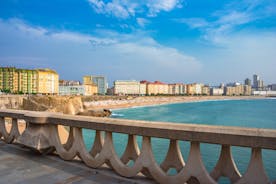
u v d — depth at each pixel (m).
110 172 3.80
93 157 4.17
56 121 4.50
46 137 4.70
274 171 14.41
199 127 2.88
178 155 3.31
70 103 81.81
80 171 3.87
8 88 109.69
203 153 19.31
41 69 130.12
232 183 2.95
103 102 122.06
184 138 2.95
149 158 3.33
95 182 3.40
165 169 3.39
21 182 3.41
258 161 2.59
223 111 88.88
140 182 3.39
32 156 4.73
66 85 162.88
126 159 3.79
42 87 122.81
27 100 78.50
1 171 3.88
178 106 129.88
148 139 3.36
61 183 3.37
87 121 3.97
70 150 4.36
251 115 71.19
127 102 137.62
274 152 19.48
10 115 5.55
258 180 2.58
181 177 3.05
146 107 124.06
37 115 4.60
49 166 4.12
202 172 2.91
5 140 5.93
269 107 113.19
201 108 109.25
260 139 2.46
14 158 4.61
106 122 3.72
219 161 3.08
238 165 15.71
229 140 2.63
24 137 4.81
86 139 24.94
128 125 3.45
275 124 49.59
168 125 3.12
